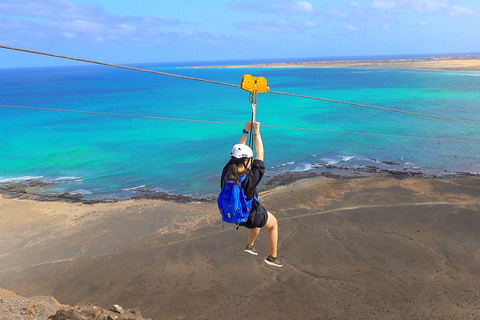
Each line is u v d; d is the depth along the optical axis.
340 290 10.56
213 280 11.60
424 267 11.55
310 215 16.05
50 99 88.44
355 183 20.59
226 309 9.97
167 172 26.62
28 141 38.97
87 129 46.28
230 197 3.87
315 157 28.59
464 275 11.01
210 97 83.88
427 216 15.21
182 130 44.25
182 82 159.38
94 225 16.66
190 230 15.52
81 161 30.39
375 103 58.91
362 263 11.97
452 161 25.73
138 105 70.62
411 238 13.45
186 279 11.77
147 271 12.41
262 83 4.34
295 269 11.89
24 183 24.94
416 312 9.38
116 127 47.53
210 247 13.82
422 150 29.16
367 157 27.98
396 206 16.48
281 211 16.73
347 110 53.59
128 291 11.30
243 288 11.02
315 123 44.62
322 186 20.27
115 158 31.17
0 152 33.91
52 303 8.36
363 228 14.50
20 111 65.00
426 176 22.17
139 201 20.06
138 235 15.38
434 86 80.62
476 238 13.15
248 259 12.76
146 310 10.18
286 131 40.06
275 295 10.52
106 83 163.38
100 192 22.55
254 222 4.11
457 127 37.38
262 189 20.67
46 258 13.82
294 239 13.94
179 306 10.27
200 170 26.84
